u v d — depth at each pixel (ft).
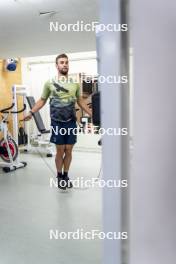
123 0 2.19
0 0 8.60
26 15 10.05
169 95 1.94
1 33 12.50
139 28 1.98
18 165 16.07
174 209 2.01
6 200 10.68
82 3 8.93
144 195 2.07
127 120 2.29
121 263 2.38
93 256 6.61
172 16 1.89
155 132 2.00
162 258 2.08
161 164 2.01
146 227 2.10
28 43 14.62
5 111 16.51
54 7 9.30
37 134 21.04
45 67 22.68
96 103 2.95
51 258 6.55
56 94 10.94
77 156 19.36
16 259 6.52
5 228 8.20
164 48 1.93
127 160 2.32
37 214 9.27
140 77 2.00
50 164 17.17
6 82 22.21
